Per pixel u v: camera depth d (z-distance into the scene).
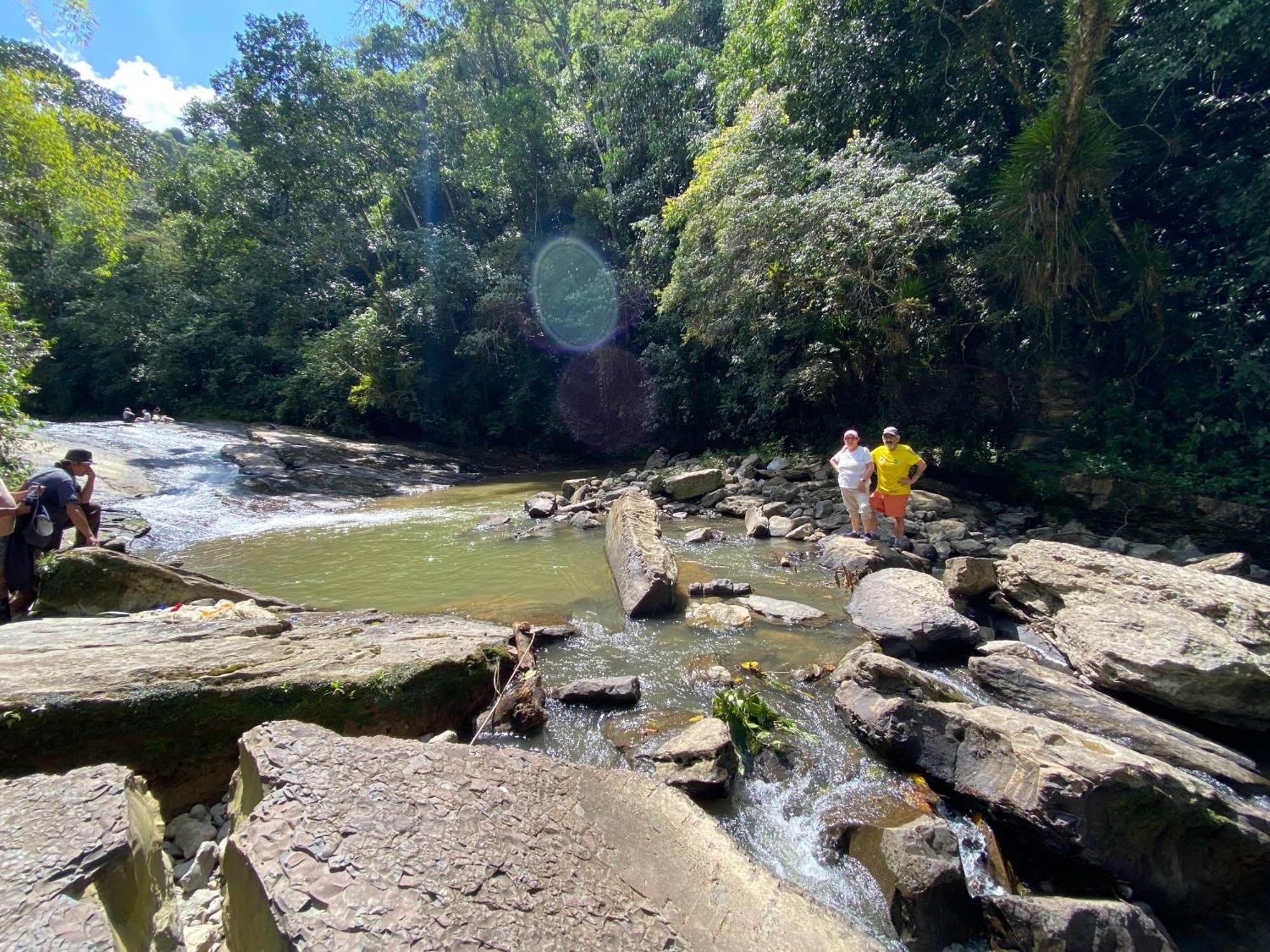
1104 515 8.76
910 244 9.52
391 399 20.77
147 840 1.91
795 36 12.97
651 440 20.17
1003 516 9.36
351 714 3.42
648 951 1.79
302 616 5.24
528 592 6.52
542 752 3.65
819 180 11.09
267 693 3.27
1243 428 8.19
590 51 22.02
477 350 20.95
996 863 3.00
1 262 13.22
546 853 2.08
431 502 13.23
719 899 2.21
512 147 20.98
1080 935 2.51
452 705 3.88
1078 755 3.08
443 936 1.58
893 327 10.70
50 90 14.47
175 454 14.64
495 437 22.69
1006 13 10.01
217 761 3.18
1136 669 4.25
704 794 3.25
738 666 4.71
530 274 20.70
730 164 11.94
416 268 22.62
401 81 22.73
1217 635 4.20
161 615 4.66
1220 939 2.77
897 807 3.28
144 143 21.98
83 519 5.82
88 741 2.88
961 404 11.77
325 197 22.48
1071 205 8.56
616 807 2.56
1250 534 7.49
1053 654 4.98
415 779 2.25
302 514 11.99
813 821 3.17
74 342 28.11
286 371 23.44
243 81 20.84
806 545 8.17
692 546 8.17
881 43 11.80
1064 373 10.30
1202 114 9.27
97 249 28.81
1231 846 2.91
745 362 14.49
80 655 3.47
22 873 1.49
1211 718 4.03
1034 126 8.51
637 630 5.42
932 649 4.87
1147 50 8.86
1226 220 8.56
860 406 13.38
